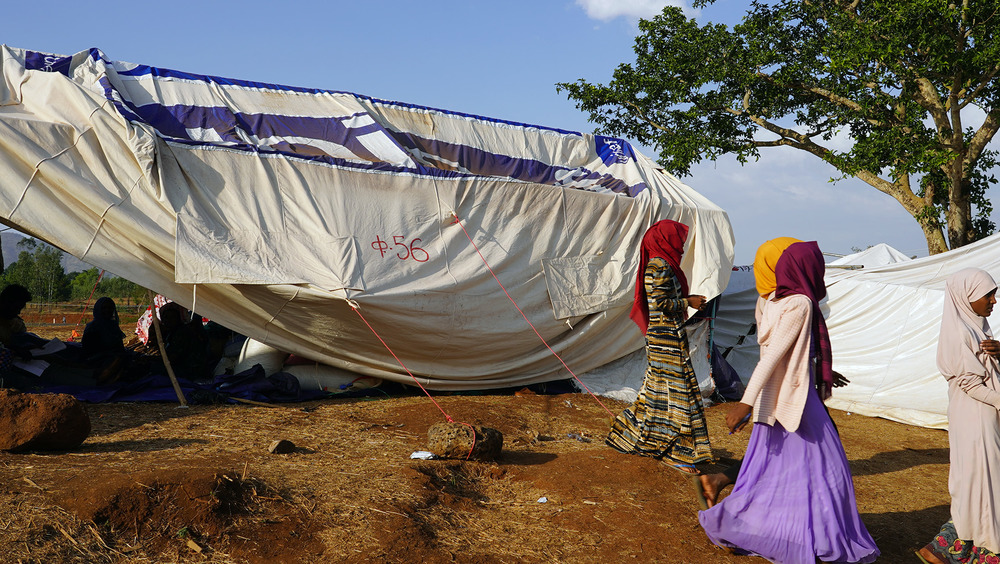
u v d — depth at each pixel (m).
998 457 3.96
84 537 3.67
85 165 7.30
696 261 10.94
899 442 8.66
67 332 18.20
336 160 8.56
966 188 18.39
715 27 19.36
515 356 9.61
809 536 3.87
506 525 4.58
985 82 16.02
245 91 9.77
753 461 4.09
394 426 7.05
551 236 9.80
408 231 8.67
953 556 4.12
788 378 3.97
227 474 4.35
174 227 7.43
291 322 8.09
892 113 17.77
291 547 3.91
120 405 7.25
